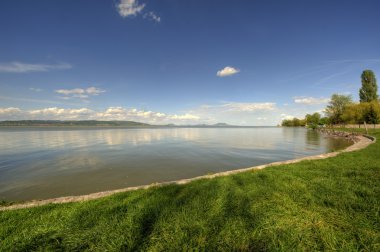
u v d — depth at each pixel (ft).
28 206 17.70
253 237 11.68
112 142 100.89
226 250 10.87
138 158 52.80
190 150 69.36
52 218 14.69
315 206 15.31
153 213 14.64
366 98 202.39
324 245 10.94
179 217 13.93
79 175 35.70
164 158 52.80
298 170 27.17
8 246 11.53
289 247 10.82
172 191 19.54
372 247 10.61
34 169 40.34
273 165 32.35
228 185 20.72
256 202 16.21
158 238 11.73
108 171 38.60
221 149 72.02
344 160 33.17
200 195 17.92
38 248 11.39
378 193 17.48
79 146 81.92
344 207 15.02
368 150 43.70
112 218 14.25
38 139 118.93
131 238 11.89
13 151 66.49
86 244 11.67
